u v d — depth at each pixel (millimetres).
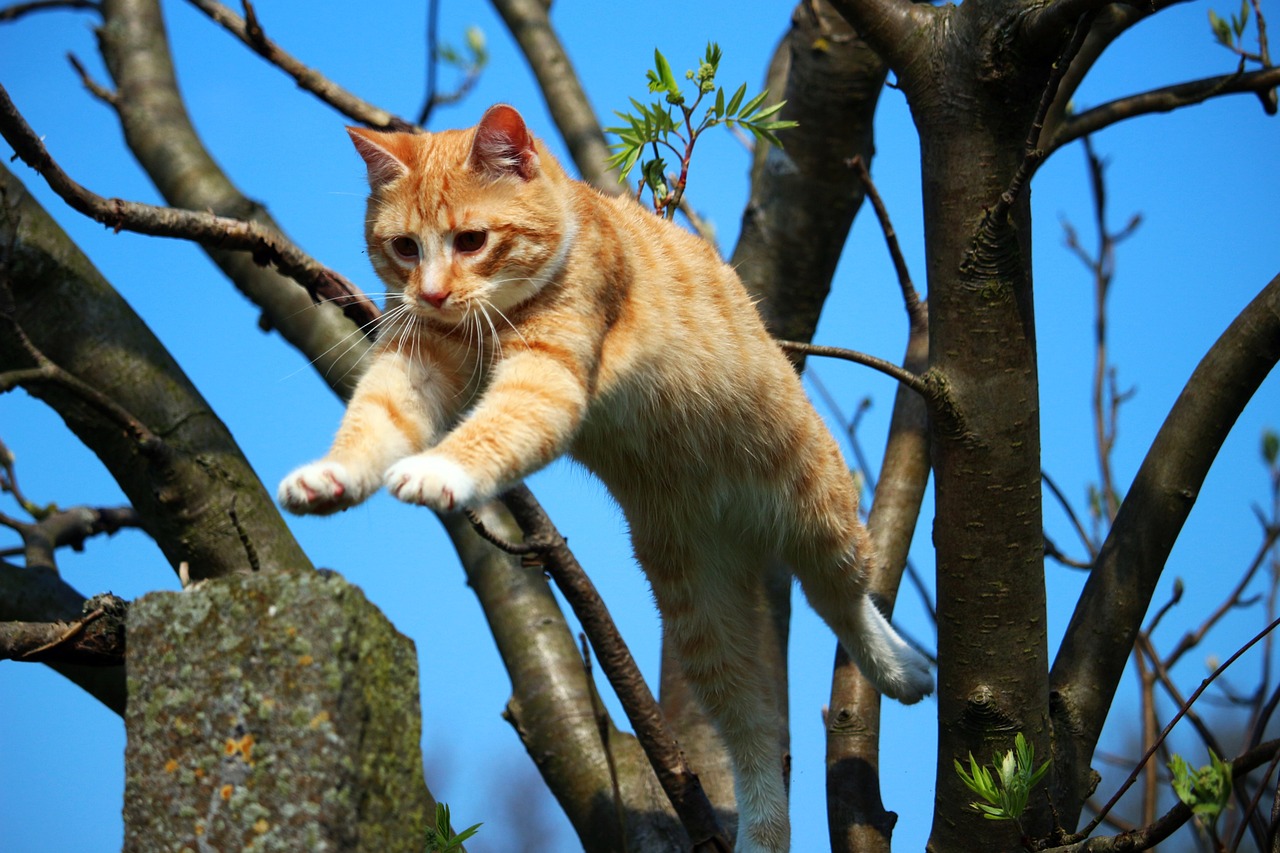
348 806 2162
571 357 3809
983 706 3580
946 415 3512
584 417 3809
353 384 5125
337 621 2217
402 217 4062
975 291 3461
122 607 3246
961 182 3477
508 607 4945
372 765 2250
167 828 2182
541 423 3498
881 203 4805
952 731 3680
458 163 3996
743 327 4457
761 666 4703
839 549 4574
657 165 4152
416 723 2398
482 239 3934
